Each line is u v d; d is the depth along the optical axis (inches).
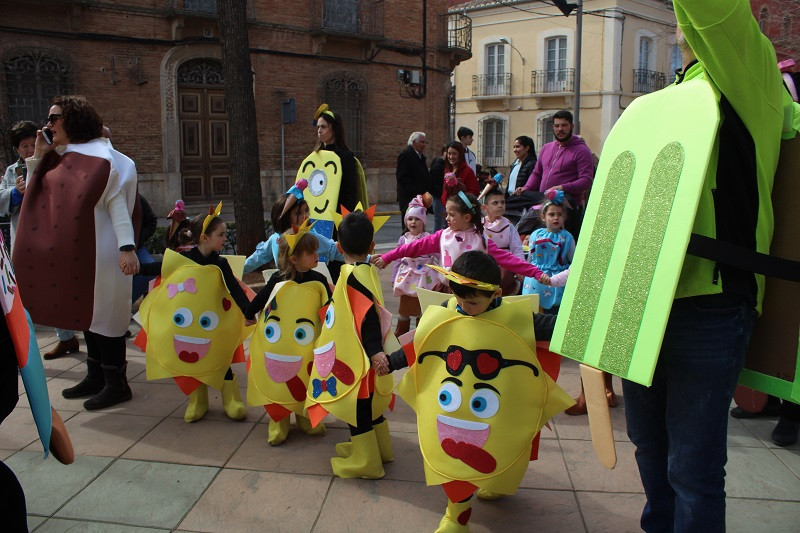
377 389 133.9
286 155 774.5
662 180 84.7
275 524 119.3
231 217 680.4
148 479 135.0
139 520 120.4
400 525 118.9
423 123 881.5
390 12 823.7
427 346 116.5
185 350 160.2
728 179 83.7
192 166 722.8
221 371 163.3
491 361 111.9
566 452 146.4
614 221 90.9
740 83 79.6
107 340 171.0
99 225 166.1
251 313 151.8
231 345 165.2
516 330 112.8
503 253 171.2
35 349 87.7
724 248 81.8
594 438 94.6
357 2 798.5
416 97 866.8
